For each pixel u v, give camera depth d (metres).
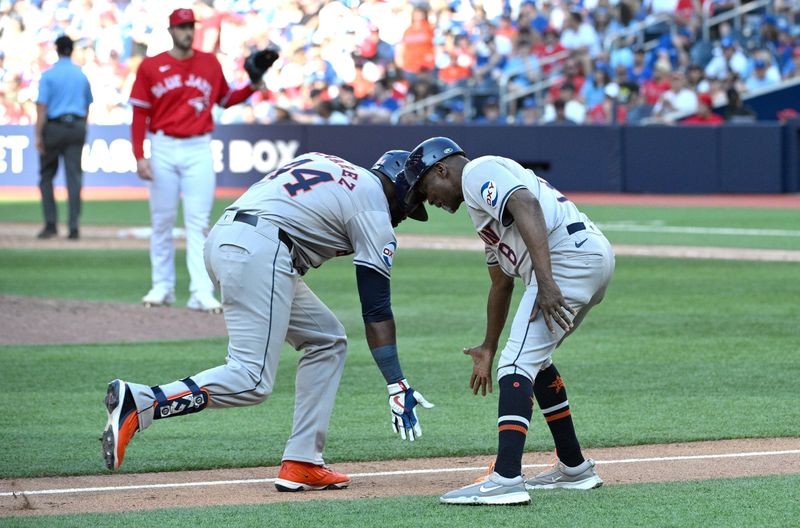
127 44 101.75
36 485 18.36
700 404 24.39
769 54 93.75
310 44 101.38
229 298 17.44
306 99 99.94
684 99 88.31
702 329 33.72
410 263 50.78
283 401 25.50
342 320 36.19
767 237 59.56
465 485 18.34
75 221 59.53
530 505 16.67
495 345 18.69
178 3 101.81
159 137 35.78
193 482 18.67
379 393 26.08
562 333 17.17
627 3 97.94
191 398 16.81
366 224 17.58
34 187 97.19
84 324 34.50
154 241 37.41
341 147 88.75
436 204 17.95
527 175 17.44
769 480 18.06
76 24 102.06
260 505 16.89
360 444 21.36
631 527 15.36
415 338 32.62
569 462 17.80
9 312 35.75
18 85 100.94
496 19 101.75
